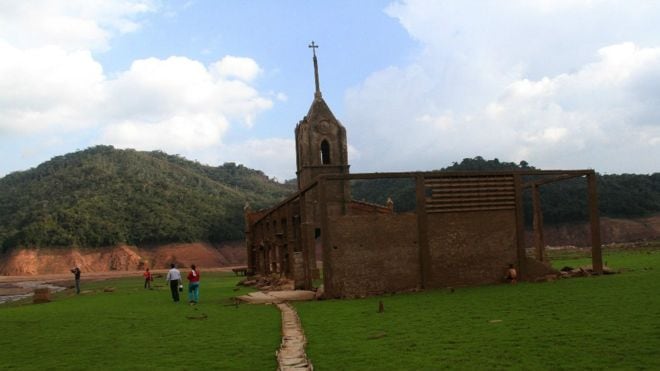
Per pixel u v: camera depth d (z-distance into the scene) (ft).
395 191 393.09
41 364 42.09
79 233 368.48
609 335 40.98
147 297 104.88
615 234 334.44
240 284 133.08
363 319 56.75
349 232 83.25
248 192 590.96
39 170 527.40
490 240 89.20
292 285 110.73
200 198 453.17
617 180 392.27
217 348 44.91
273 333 51.16
